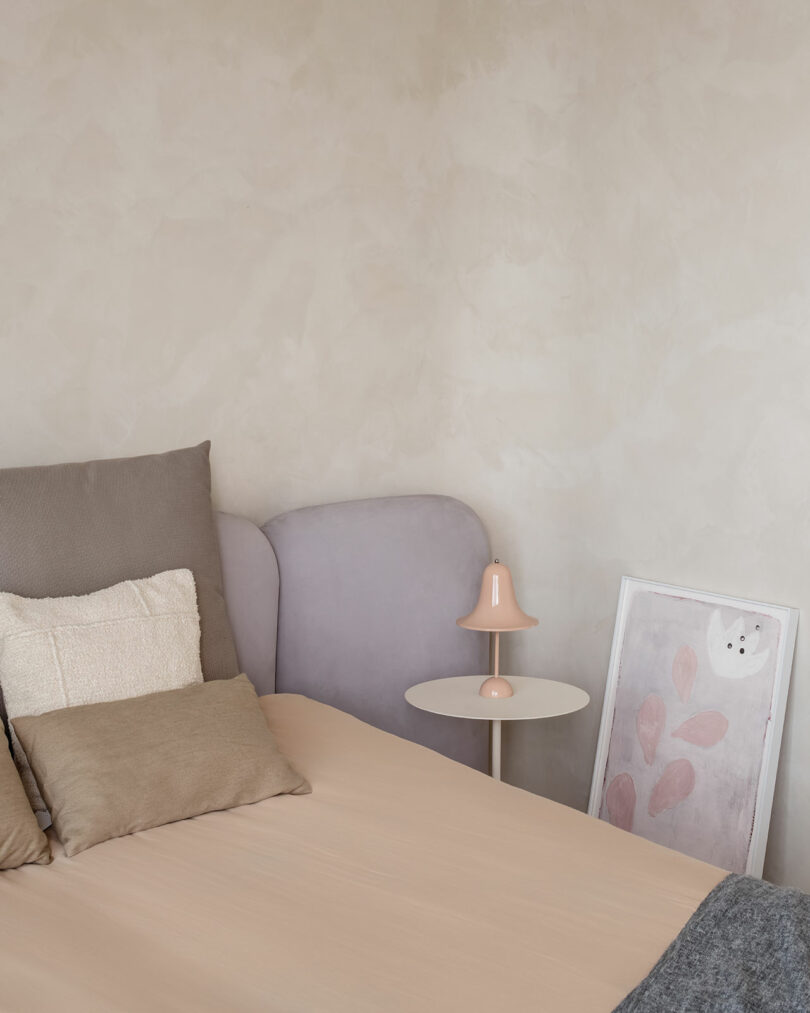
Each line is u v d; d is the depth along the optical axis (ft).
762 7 7.95
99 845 5.80
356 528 9.33
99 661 6.57
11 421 7.98
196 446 8.15
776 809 8.21
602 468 9.54
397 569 9.46
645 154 8.91
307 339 9.55
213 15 8.72
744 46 8.09
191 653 7.06
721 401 8.50
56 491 7.24
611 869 5.49
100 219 8.25
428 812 6.23
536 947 4.68
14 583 6.87
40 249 7.98
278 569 8.93
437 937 4.77
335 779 6.72
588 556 9.75
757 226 8.11
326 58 9.45
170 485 7.73
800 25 7.71
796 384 7.93
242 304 9.12
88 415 8.34
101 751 6.02
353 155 9.69
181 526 7.66
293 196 9.35
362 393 9.95
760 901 4.94
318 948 4.67
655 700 8.86
